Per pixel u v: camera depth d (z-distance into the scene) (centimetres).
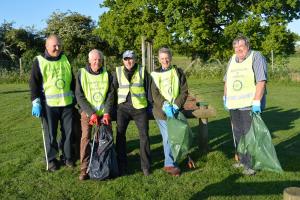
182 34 3216
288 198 337
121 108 646
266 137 628
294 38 3334
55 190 595
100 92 646
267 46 3189
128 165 701
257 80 632
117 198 564
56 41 661
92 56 641
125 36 3600
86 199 564
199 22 3153
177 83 655
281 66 2758
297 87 2252
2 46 4378
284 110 1326
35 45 4528
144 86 654
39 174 659
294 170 670
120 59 3491
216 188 594
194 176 642
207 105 740
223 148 810
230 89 661
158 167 686
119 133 652
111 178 633
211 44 3394
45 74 661
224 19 3384
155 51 3331
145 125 649
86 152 637
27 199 568
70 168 685
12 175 657
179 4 3194
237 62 659
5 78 2955
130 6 3450
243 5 3394
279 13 3325
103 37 3775
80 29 4600
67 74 676
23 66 3206
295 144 849
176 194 574
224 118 1148
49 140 675
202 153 748
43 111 669
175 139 629
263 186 601
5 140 900
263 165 626
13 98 1747
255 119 631
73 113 688
